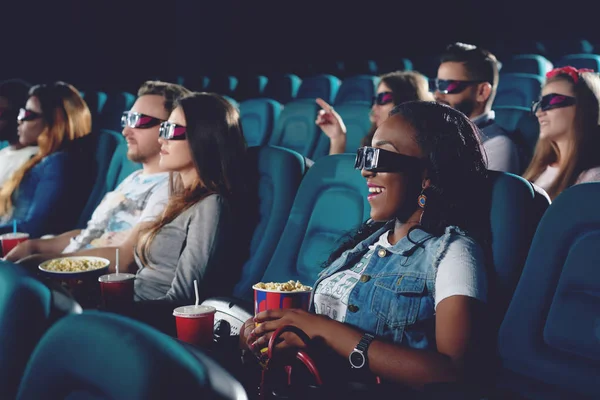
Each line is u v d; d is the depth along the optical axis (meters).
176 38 6.27
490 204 1.08
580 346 0.91
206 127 1.63
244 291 1.61
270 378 0.97
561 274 0.95
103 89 6.02
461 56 2.18
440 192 1.06
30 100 2.47
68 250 1.94
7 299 0.72
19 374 0.71
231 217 1.61
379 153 1.08
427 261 1.05
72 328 0.61
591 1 5.30
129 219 1.89
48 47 5.75
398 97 2.30
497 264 1.04
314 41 6.32
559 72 1.90
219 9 6.30
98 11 5.90
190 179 1.69
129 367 0.55
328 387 0.89
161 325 1.39
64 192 2.44
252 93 4.87
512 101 3.12
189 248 1.57
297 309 1.06
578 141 1.81
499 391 0.84
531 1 5.52
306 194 1.57
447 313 0.97
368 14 6.11
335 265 1.20
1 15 5.53
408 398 0.89
